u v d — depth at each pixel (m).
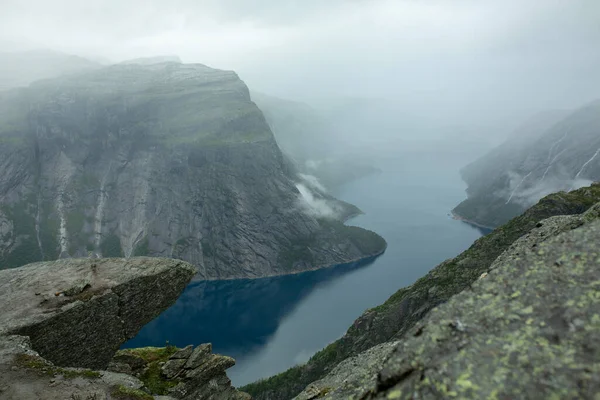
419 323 9.96
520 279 9.86
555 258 10.02
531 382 6.95
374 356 24.91
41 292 32.62
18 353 25.52
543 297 8.95
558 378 6.83
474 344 8.38
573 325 7.86
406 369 8.70
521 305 8.98
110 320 33.47
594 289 8.52
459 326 9.10
